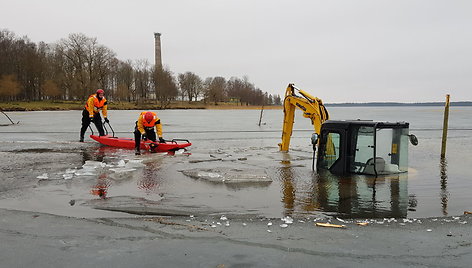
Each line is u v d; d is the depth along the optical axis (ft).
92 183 30.81
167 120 149.69
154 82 328.70
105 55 276.41
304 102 47.29
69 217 21.72
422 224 21.03
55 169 36.52
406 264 15.46
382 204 25.64
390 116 236.22
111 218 21.75
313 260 15.79
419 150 55.06
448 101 48.01
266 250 16.85
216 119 160.97
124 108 299.79
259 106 469.16
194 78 376.07
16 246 17.04
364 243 17.84
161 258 15.87
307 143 64.34
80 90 268.41
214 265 15.21
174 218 22.06
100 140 56.29
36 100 294.05
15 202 25.32
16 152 47.98
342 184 31.45
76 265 15.12
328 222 21.48
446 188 30.32
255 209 24.29
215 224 20.76
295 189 29.66
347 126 35.04
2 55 264.11
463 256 16.31
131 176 33.68
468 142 66.49
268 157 46.42
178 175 34.35
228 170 35.91
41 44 318.86
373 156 34.27
